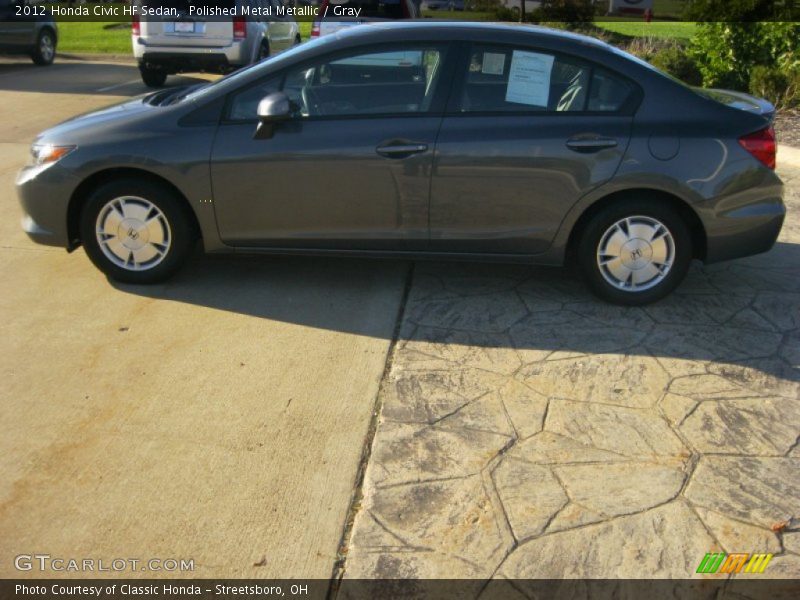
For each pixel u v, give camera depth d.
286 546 2.97
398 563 2.90
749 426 3.72
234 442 3.56
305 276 5.33
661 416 3.79
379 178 4.70
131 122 4.85
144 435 3.59
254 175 4.74
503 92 4.70
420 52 4.72
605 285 4.88
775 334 4.62
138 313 4.75
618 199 4.74
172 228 4.93
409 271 5.46
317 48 4.77
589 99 4.69
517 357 4.31
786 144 9.06
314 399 3.90
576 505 3.18
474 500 3.21
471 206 4.73
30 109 11.02
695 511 3.16
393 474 3.36
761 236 4.75
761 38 11.69
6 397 3.86
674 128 4.61
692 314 4.87
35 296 4.93
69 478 3.30
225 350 4.35
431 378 4.09
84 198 4.99
